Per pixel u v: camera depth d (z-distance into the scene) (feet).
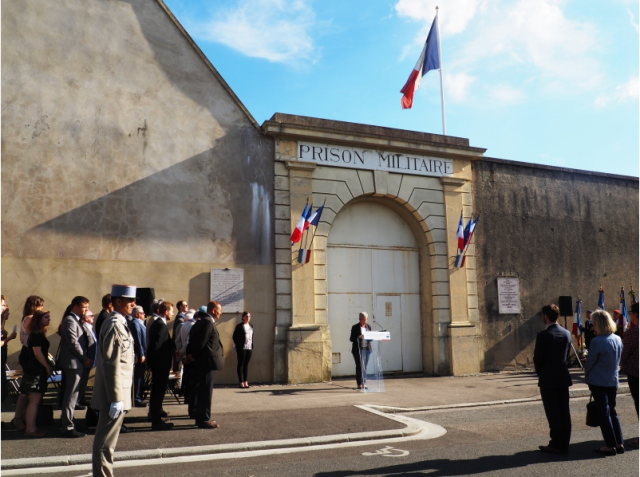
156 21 41.55
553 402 20.98
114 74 39.58
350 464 19.34
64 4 38.91
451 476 17.81
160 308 25.72
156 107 40.45
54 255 36.14
